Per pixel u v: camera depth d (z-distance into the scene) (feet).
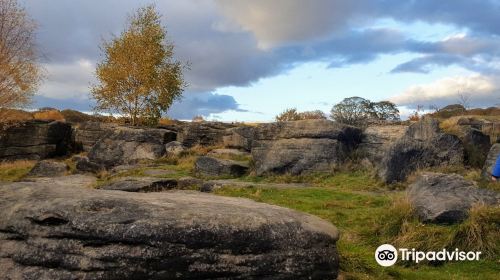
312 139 77.25
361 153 76.38
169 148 102.53
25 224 23.09
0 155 124.06
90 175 93.04
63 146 129.90
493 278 29.63
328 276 24.62
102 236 21.74
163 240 21.77
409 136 68.44
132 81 138.21
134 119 138.10
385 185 63.57
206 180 72.84
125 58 137.08
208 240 22.30
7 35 120.26
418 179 43.27
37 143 125.70
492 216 34.19
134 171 83.35
